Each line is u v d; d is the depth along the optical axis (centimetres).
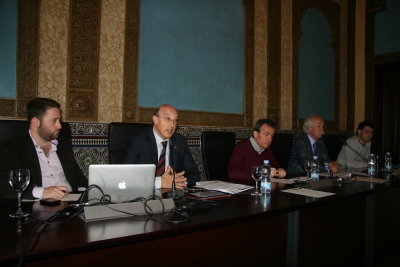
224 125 377
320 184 192
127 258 105
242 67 396
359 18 504
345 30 504
